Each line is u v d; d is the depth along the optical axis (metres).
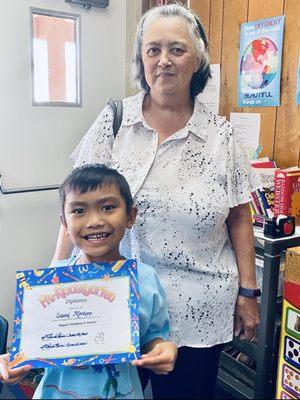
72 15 1.99
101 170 0.89
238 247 1.12
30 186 2.02
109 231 0.85
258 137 1.89
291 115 1.73
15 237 2.01
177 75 0.99
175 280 1.02
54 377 0.78
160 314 0.90
